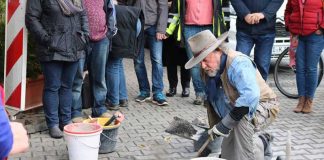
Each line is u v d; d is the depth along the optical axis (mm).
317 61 6613
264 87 4086
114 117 4969
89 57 5941
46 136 5480
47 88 5359
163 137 5531
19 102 5566
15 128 1636
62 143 5289
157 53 6977
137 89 8109
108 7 5914
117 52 6371
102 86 6078
